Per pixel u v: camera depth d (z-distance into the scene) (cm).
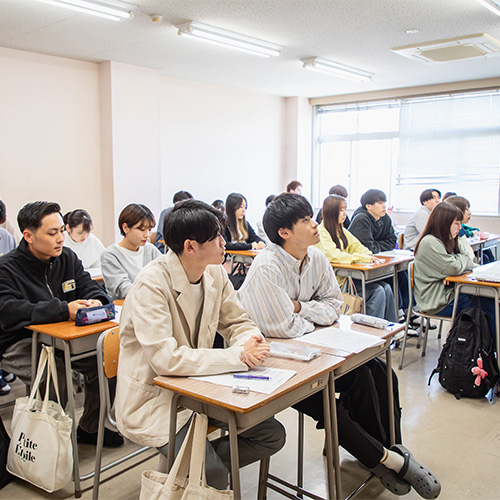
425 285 338
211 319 167
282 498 197
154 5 390
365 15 415
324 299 209
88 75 561
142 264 302
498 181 682
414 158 754
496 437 250
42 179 529
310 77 661
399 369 347
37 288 225
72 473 203
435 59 552
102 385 181
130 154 584
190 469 130
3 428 213
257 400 124
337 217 386
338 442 181
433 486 185
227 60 563
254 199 801
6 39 468
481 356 293
